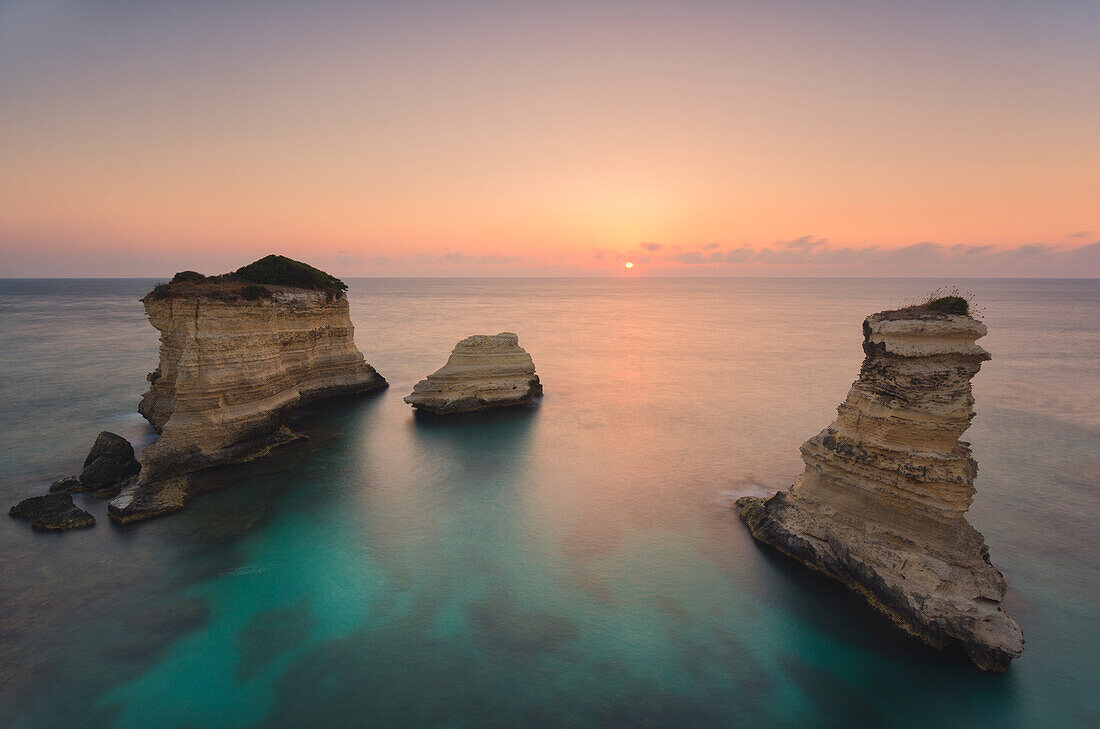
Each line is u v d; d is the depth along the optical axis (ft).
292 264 178.40
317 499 106.93
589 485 115.65
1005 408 179.22
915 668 65.36
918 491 74.08
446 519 99.91
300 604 75.41
